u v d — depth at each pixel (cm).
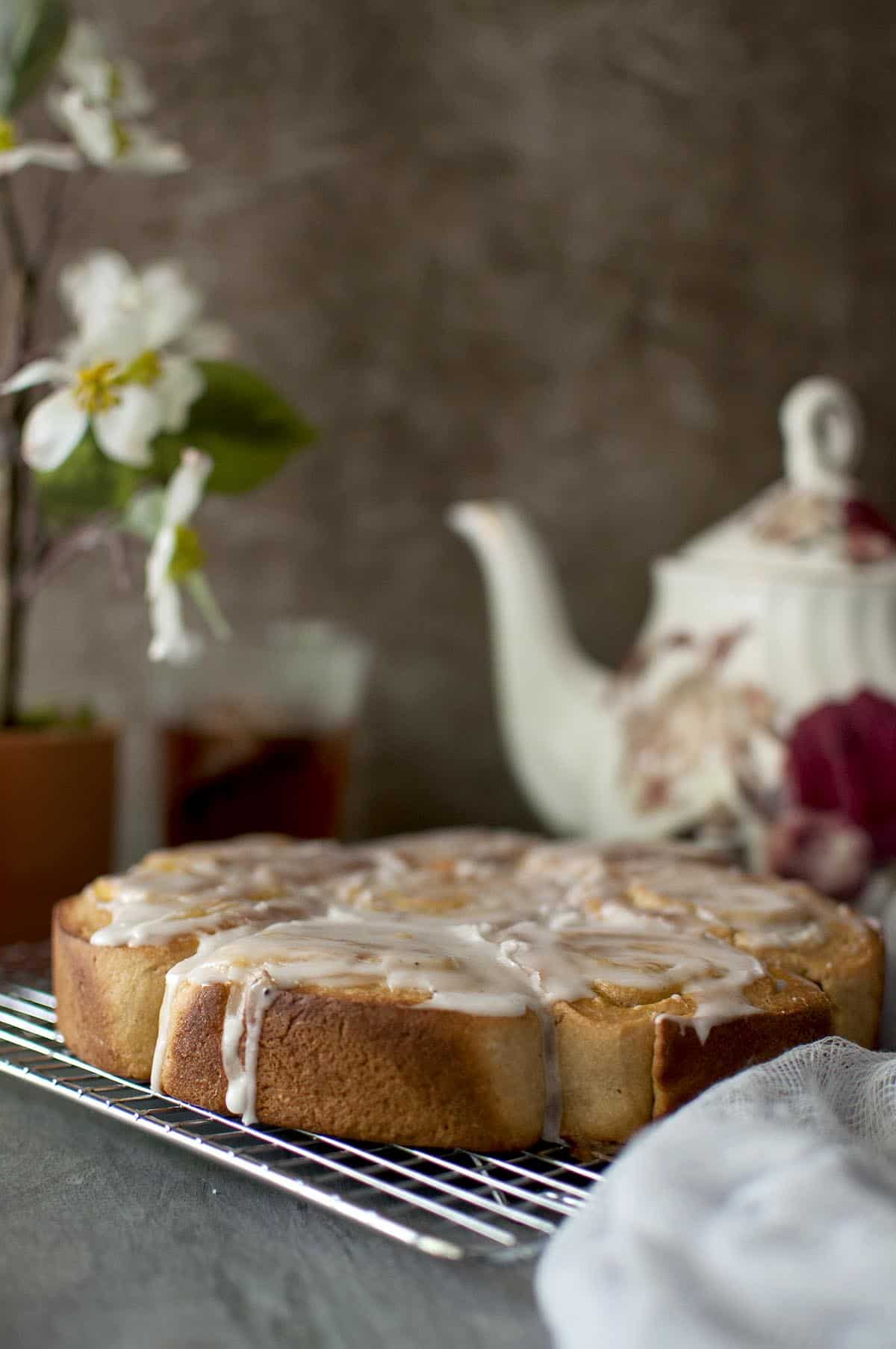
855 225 117
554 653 103
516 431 116
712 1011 76
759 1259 67
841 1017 80
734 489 117
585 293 116
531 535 104
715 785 97
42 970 89
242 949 78
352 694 102
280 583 115
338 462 115
